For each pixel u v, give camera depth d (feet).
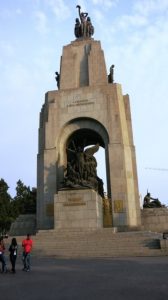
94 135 118.11
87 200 92.53
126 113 114.73
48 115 113.50
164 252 67.97
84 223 90.94
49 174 106.42
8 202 198.80
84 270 47.14
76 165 101.71
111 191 101.96
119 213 99.40
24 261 50.44
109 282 35.96
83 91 114.11
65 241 77.25
